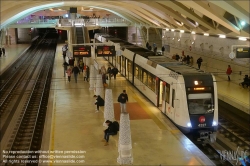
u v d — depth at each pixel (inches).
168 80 631.8
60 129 589.9
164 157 466.0
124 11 1744.6
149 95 773.9
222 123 681.0
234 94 812.6
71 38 1498.5
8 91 1006.4
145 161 452.8
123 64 1096.2
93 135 557.6
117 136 550.9
